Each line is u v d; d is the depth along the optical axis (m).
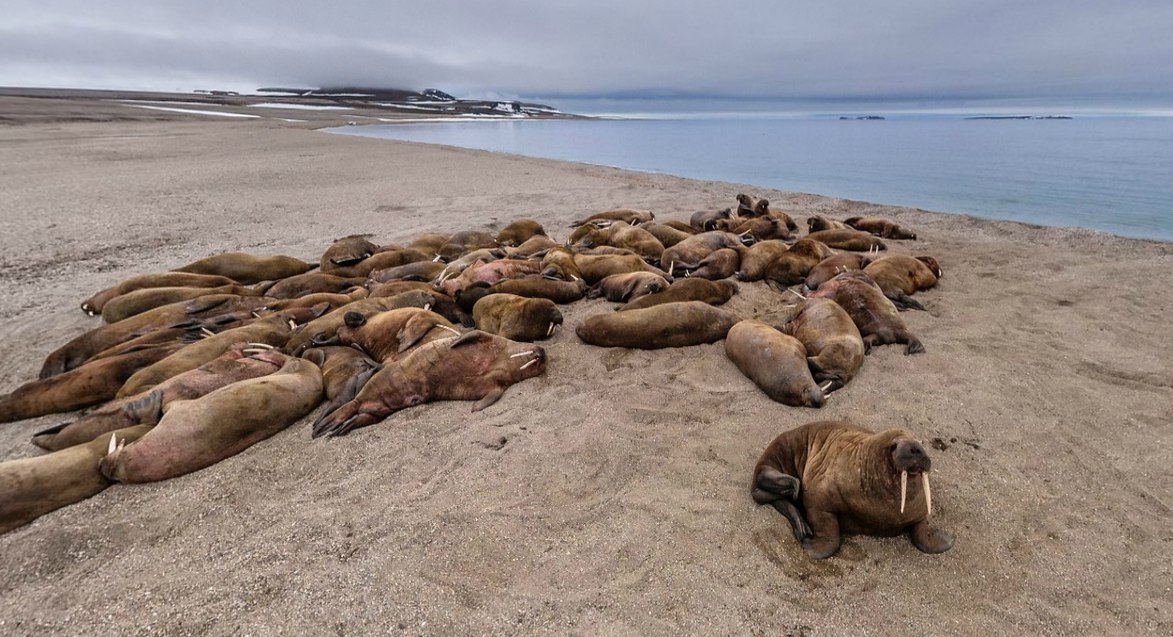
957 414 5.29
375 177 22.72
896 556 3.75
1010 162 27.94
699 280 8.17
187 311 7.31
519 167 27.02
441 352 5.86
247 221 14.45
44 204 15.38
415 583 3.55
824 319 6.51
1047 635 3.19
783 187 21.38
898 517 3.65
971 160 29.83
